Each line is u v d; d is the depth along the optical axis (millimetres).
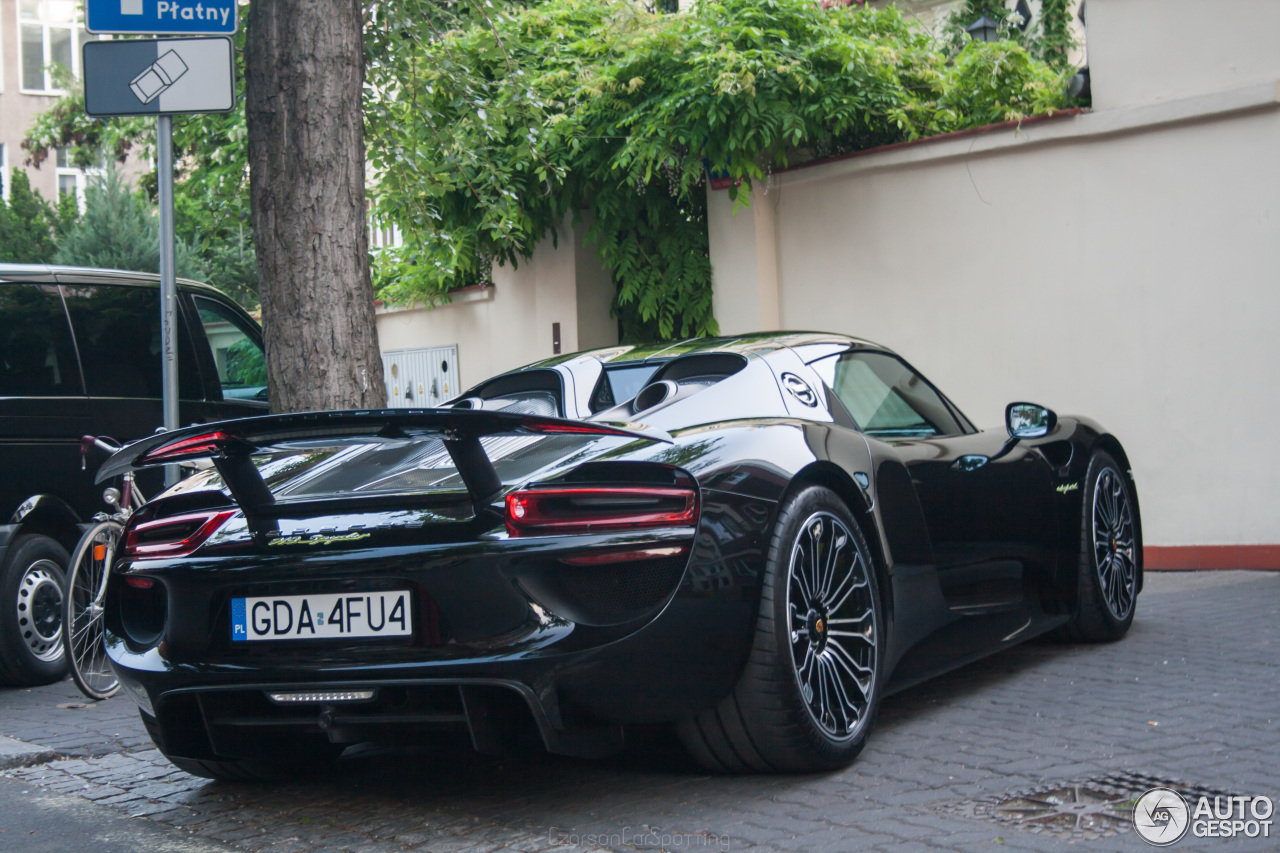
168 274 4820
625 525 2656
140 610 3074
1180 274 6684
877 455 3408
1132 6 6777
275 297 4863
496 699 2664
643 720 2715
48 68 18469
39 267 5637
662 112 7883
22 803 3295
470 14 7758
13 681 5230
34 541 5301
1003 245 7324
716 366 3482
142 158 14352
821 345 3787
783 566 2855
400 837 2770
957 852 2406
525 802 2975
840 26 8562
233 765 3303
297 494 2982
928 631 3502
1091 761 3002
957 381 7535
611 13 8656
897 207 7773
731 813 2752
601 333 9656
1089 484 4527
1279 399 6379
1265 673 3900
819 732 2920
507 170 8617
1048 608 4391
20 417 5273
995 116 7945
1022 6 10438
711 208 8602
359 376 4898
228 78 4719
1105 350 6957
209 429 2664
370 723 2746
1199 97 6523
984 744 3219
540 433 2576
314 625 2758
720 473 2824
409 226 8125
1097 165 6949
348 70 4930
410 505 2773
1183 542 6703
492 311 10375
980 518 3859
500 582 2623
